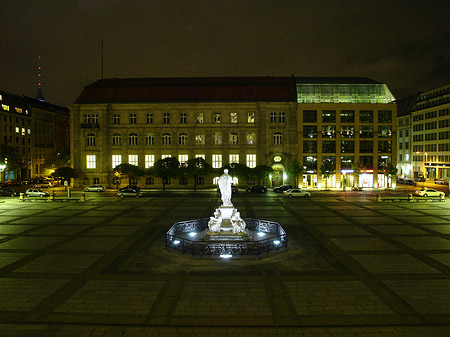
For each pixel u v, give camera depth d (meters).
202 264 16.55
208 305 12.17
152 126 65.00
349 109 64.38
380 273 15.48
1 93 83.06
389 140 64.62
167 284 14.12
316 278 14.81
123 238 22.33
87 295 13.05
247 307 12.02
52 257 18.03
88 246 20.28
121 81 70.50
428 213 32.69
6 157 74.19
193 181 64.69
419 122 84.94
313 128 64.44
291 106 64.06
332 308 11.95
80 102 65.50
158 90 66.88
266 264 16.62
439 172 77.44
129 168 60.19
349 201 43.44
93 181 65.62
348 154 64.38
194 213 33.31
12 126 85.69
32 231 24.59
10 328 10.61
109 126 65.44
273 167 64.19
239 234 20.33
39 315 11.44
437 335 10.26
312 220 29.08
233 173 57.72
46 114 100.62
